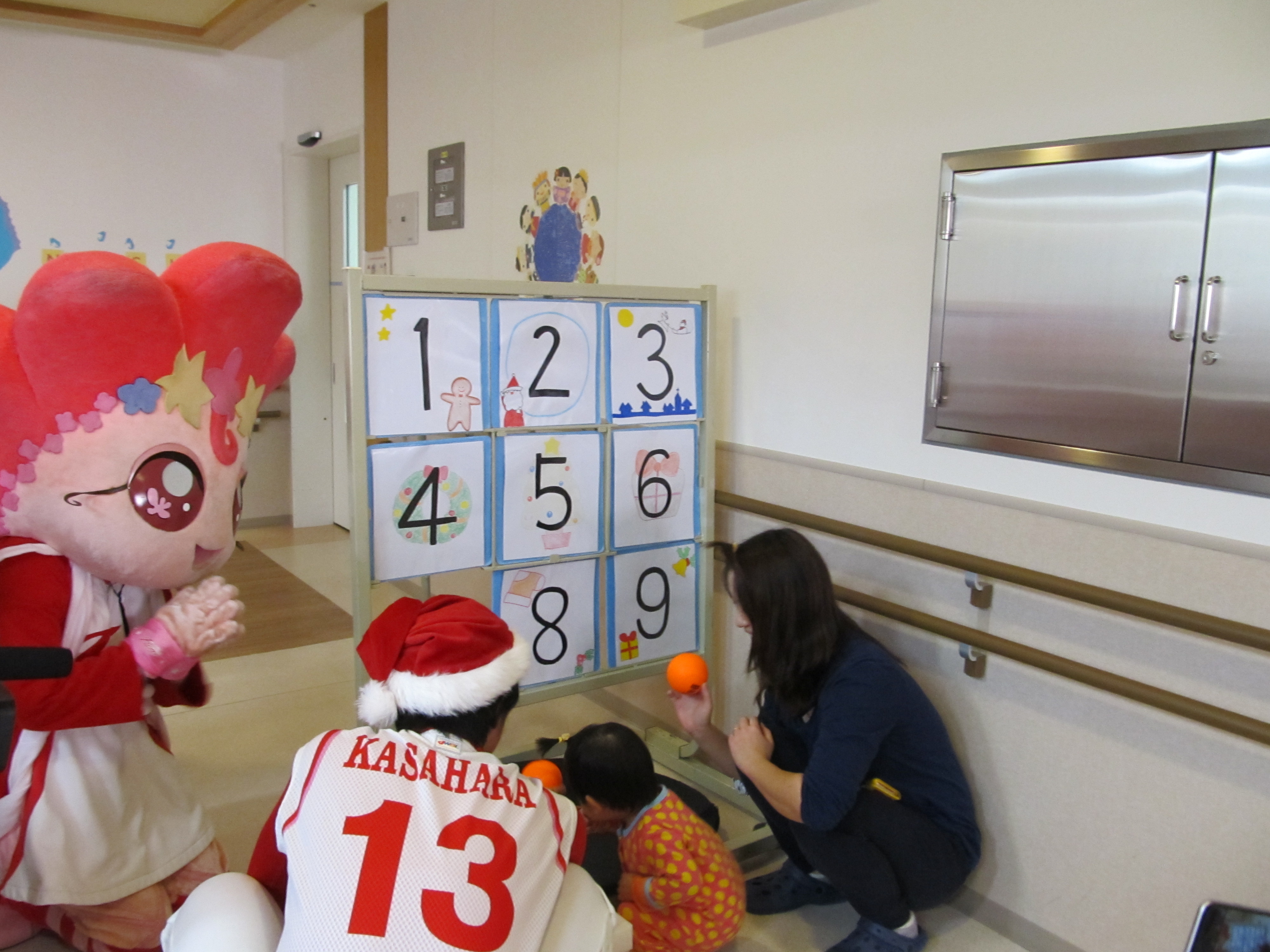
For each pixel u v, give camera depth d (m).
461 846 1.12
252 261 1.70
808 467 2.40
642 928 1.84
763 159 2.47
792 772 1.96
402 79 4.12
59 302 1.47
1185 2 1.65
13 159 4.46
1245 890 1.67
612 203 3.00
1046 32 1.85
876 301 2.22
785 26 2.38
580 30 3.07
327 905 1.05
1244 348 1.60
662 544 2.38
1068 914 1.95
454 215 3.86
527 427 2.14
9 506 1.60
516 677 1.35
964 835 1.94
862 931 1.96
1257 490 1.60
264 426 5.34
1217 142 1.60
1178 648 1.73
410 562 2.03
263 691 3.20
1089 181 1.78
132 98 4.71
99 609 1.70
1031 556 1.94
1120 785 1.84
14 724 1.08
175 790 1.88
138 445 1.61
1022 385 1.92
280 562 4.70
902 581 2.21
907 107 2.12
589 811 1.88
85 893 1.72
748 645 2.65
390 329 1.95
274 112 5.11
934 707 2.00
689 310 2.37
